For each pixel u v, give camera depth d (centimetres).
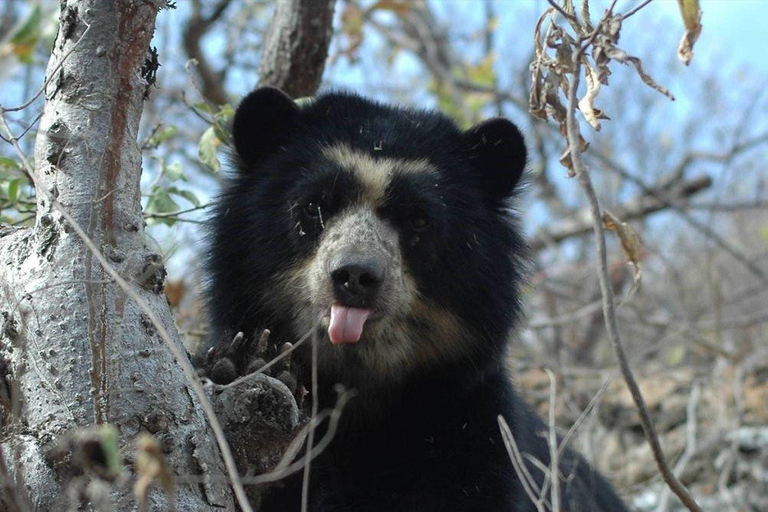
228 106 1185
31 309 650
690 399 1691
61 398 627
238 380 704
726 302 2123
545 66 835
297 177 980
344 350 966
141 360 641
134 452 616
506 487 968
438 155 1020
